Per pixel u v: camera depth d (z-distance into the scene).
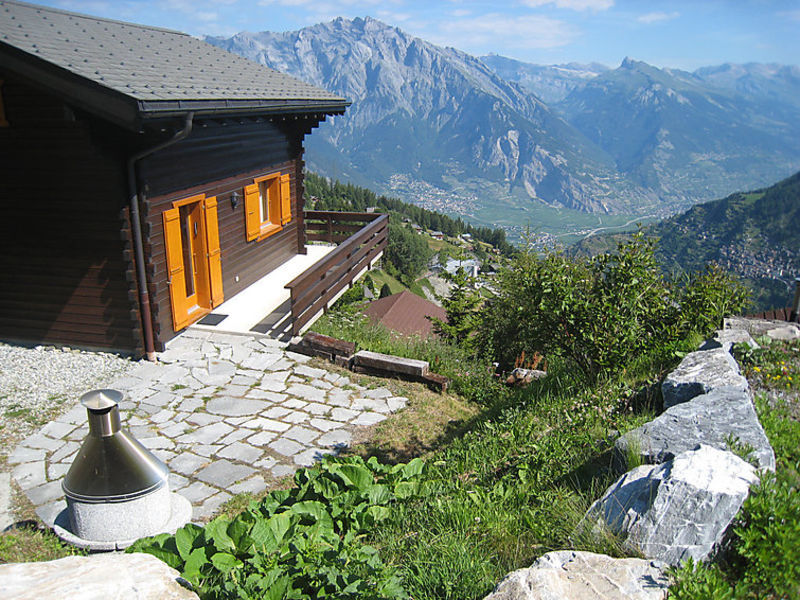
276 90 10.75
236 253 11.07
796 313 10.39
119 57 8.22
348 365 8.48
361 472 4.62
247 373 8.05
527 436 5.40
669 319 6.68
